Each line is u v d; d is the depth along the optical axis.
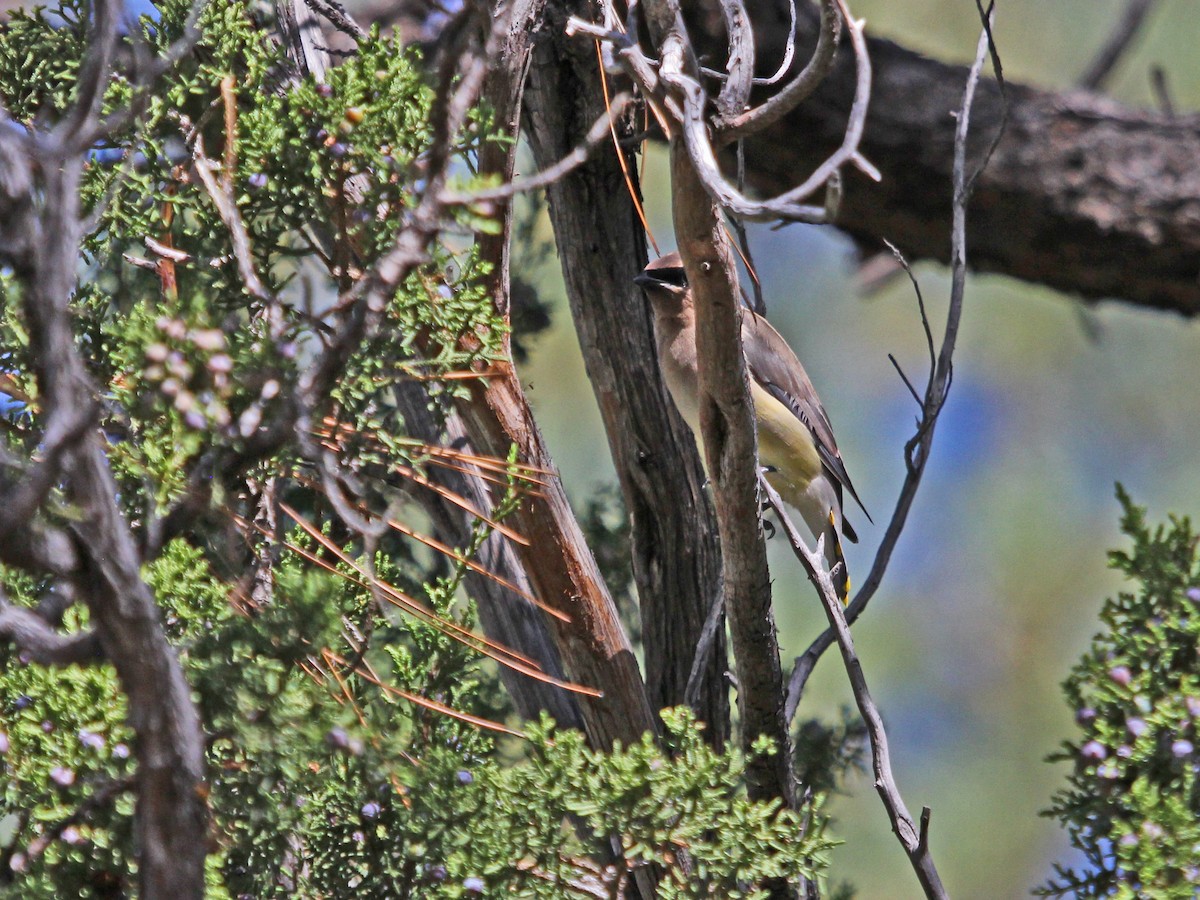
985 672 15.00
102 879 4.36
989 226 12.22
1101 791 5.01
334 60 7.92
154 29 5.47
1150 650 5.14
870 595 6.62
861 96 3.98
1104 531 15.71
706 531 7.15
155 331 4.17
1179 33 15.39
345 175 5.04
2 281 4.43
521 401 5.94
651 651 7.15
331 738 4.20
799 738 8.02
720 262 4.97
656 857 4.95
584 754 4.98
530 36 5.85
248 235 5.15
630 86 6.98
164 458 4.20
